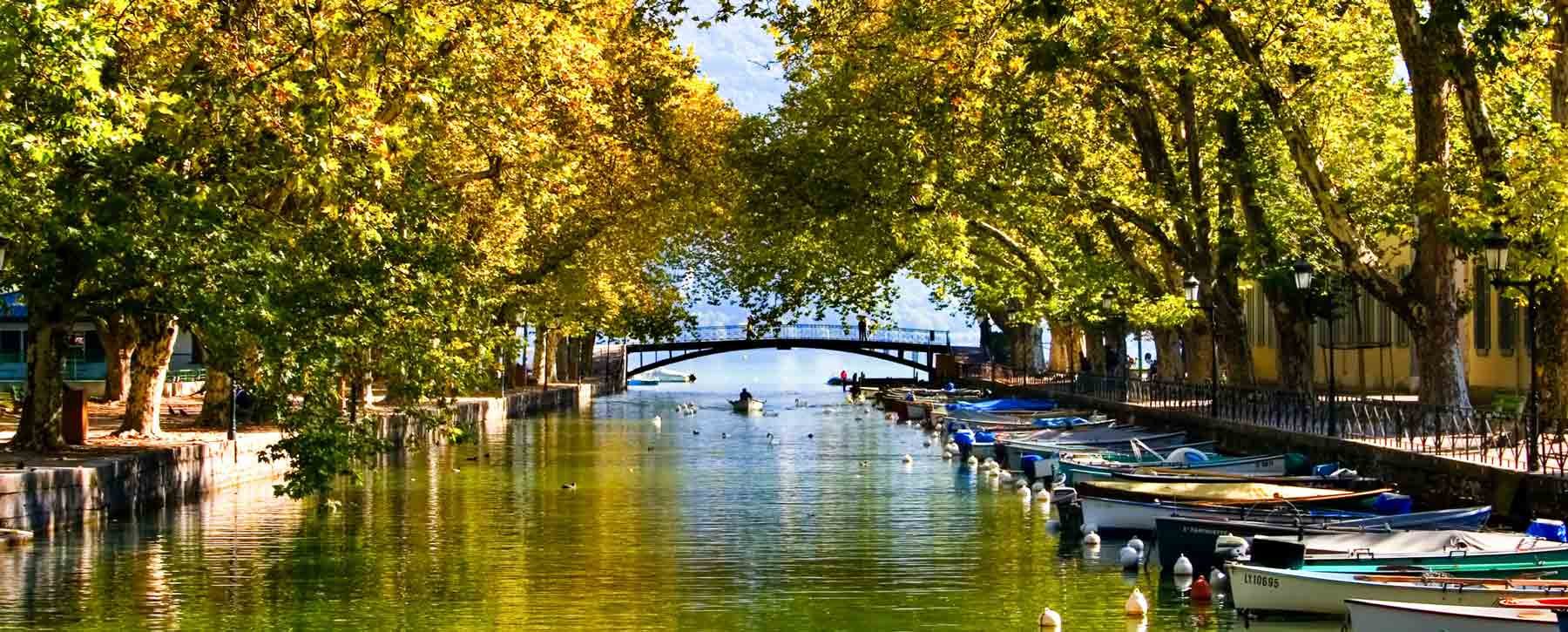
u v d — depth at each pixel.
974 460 46.06
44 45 19.92
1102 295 57.56
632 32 38.12
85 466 29.61
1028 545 28.27
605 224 56.38
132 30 25.05
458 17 31.33
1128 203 45.81
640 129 51.38
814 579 24.52
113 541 27.70
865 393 102.38
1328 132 40.28
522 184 43.59
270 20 26.81
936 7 36.69
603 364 117.12
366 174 25.42
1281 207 42.62
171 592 23.06
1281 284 43.72
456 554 26.92
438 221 36.31
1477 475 27.31
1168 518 24.52
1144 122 45.03
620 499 36.16
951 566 25.81
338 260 30.36
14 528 27.30
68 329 33.47
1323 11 35.06
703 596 22.98
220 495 35.31
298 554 26.72
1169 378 63.81
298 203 32.72
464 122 33.97
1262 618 20.44
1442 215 31.88
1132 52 36.53
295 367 28.50
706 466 45.81
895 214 45.12
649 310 80.12
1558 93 30.81
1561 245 25.38
